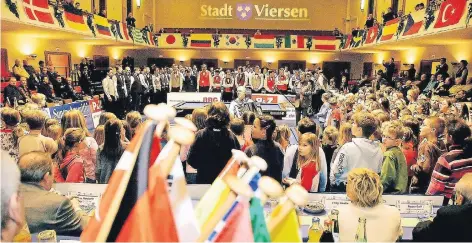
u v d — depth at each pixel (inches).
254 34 768.9
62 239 74.7
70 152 115.2
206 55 804.0
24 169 74.8
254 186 30.7
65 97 412.2
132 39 637.9
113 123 112.0
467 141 108.5
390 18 539.2
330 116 269.0
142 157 28.3
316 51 763.4
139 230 26.4
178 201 29.1
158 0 856.3
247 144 149.9
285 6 843.4
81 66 505.4
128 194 27.2
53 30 410.3
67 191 90.1
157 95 565.0
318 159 112.8
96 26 508.4
